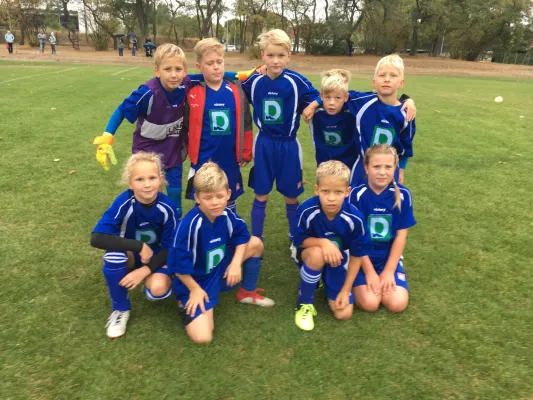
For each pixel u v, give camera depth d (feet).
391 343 8.61
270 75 11.57
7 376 7.51
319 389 7.41
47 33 160.66
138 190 8.70
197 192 8.43
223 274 9.65
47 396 7.13
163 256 9.27
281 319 9.34
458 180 18.61
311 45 136.87
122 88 43.60
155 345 8.40
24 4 141.18
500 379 7.73
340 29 132.46
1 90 38.40
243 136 11.93
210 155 11.87
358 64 118.93
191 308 8.72
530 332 9.00
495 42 147.95
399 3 134.31
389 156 9.45
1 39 151.23
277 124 11.92
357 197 10.15
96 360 7.95
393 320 9.36
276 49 11.03
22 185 16.34
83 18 158.20
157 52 10.75
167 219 9.34
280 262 11.97
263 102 11.79
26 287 10.12
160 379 7.55
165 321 9.18
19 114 28.48
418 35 145.59
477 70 114.52
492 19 137.39
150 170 8.70
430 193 17.03
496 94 50.93
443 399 7.29
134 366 7.83
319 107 11.46
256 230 12.72
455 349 8.46
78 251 11.85
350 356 8.21
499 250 12.54
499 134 27.48
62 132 24.43
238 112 11.76
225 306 9.84
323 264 9.06
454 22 138.31
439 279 11.00
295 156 12.19
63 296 9.87
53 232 12.82
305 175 19.40
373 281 9.82
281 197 16.75
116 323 8.74
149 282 9.18
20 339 8.41
